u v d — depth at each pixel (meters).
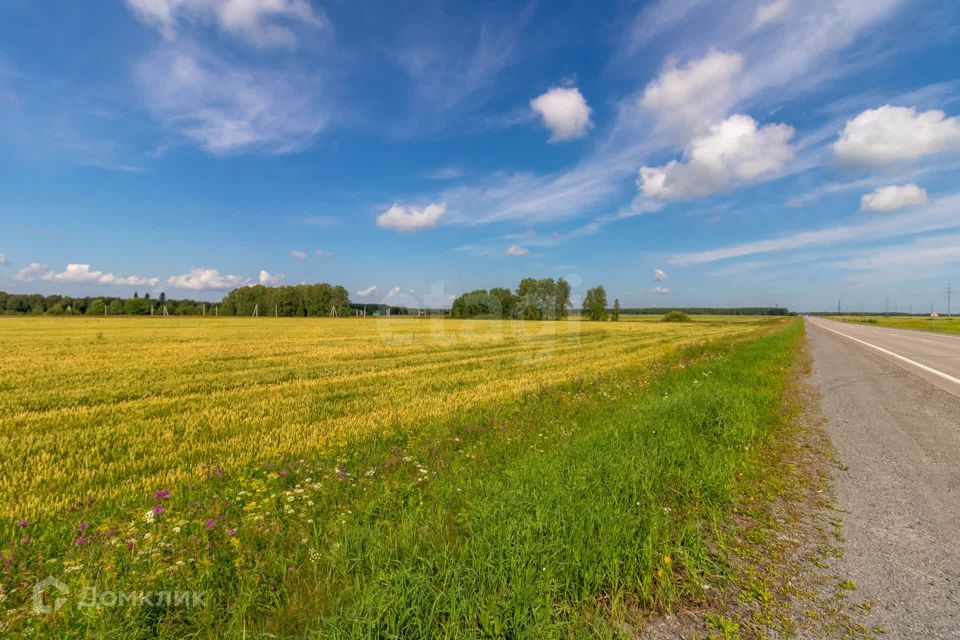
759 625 2.57
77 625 2.50
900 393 9.95
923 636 2.45
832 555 3.30
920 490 4.52
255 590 2.82
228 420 8.04
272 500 4.11
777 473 4.99
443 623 2.43
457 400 9.67
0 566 3.09
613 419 7.29
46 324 44.47
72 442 6.65
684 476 4.50
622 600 2.79
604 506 3.64
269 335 31.31
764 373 12.07
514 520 3.37
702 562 3.11
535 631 2.37
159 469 5.54
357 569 2.98
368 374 13.94
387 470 5.23
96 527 3.69
